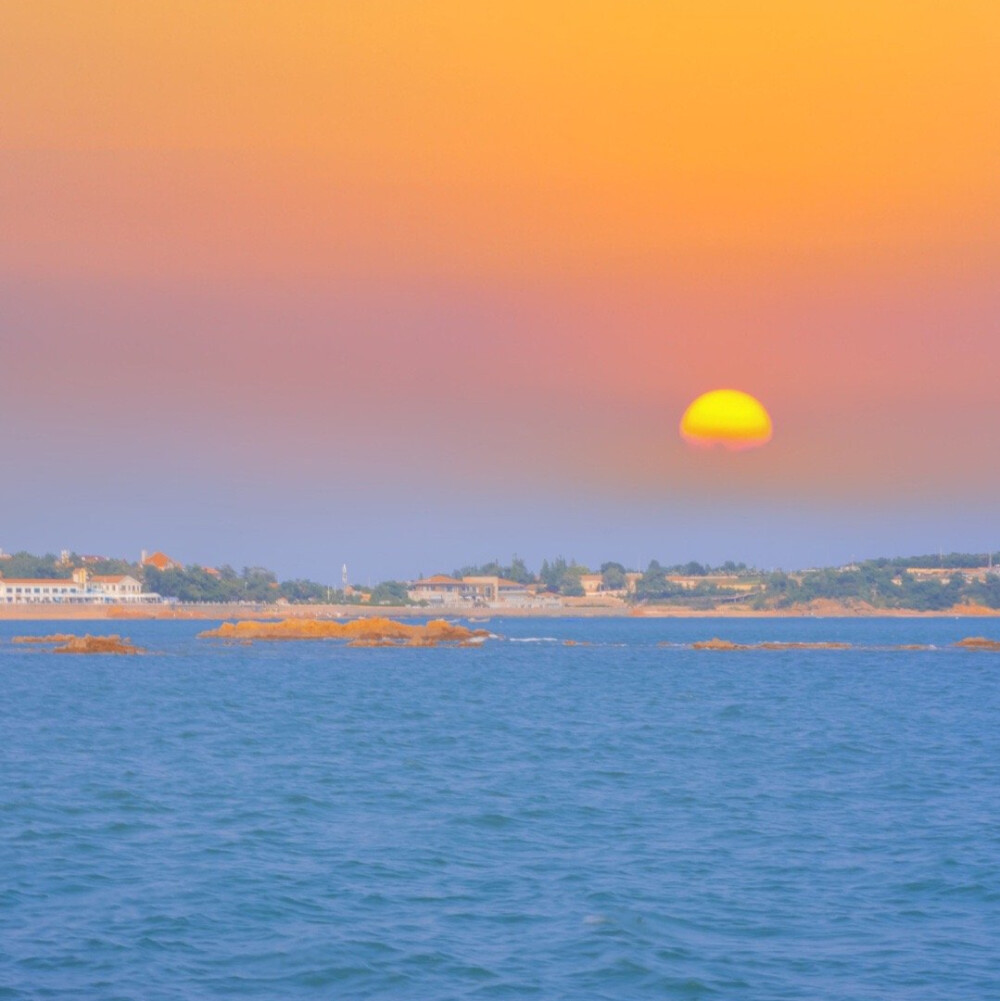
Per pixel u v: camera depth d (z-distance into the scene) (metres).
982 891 113.75
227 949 96.19
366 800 161.38
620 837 138.25
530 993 87.19
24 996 85.44
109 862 123.88
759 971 91.81
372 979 89.81
